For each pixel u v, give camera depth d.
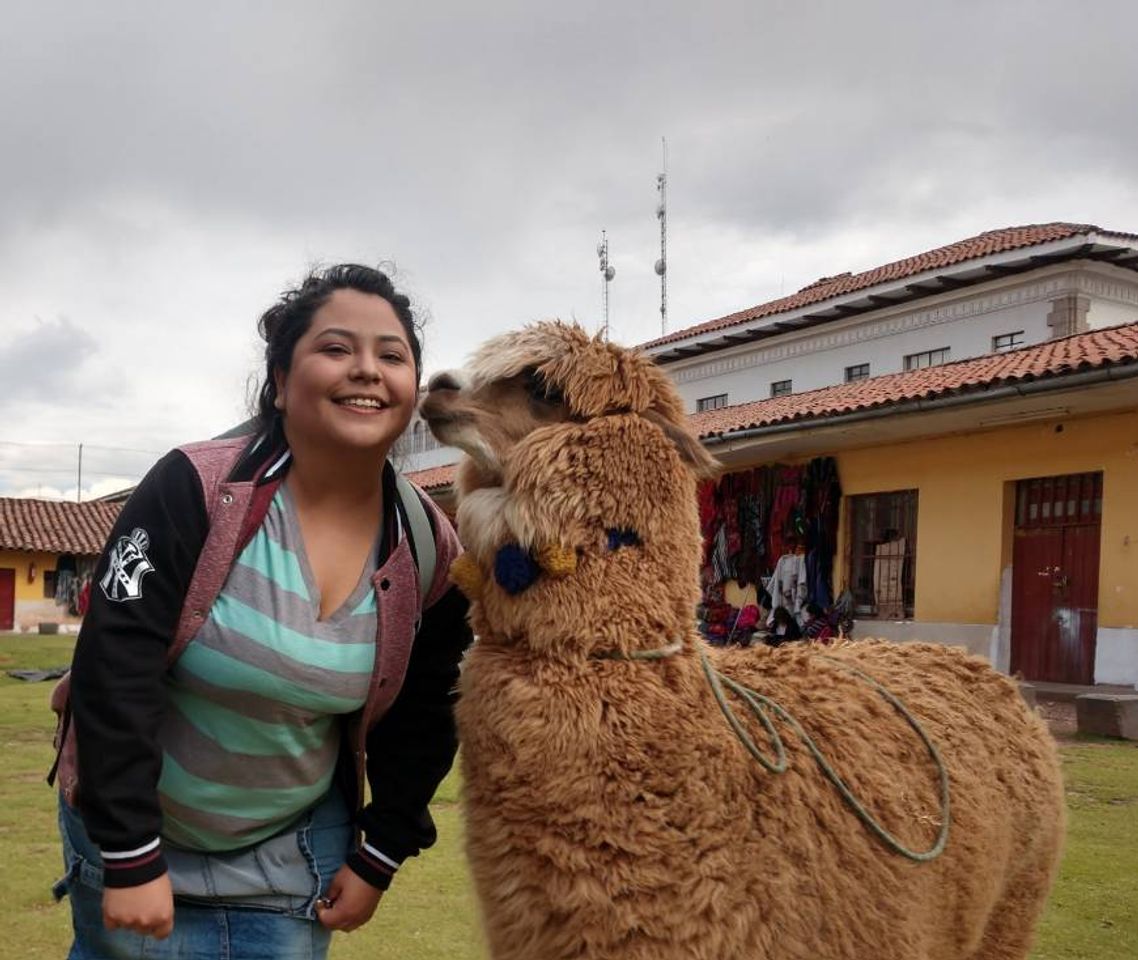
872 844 2.57
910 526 14.56
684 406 2.76
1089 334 14.56
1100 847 5.75
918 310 20.84
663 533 2.51
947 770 2.93
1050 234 19.91
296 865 2.54
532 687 2.33
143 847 2.15
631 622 2.40
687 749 2.33
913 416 12.48
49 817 6.49
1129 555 11.66
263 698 2.34
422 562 2.61
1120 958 4.25
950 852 2.82
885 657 3.47
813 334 22.97
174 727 2.38
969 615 13.46
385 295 2.53
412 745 2.71
